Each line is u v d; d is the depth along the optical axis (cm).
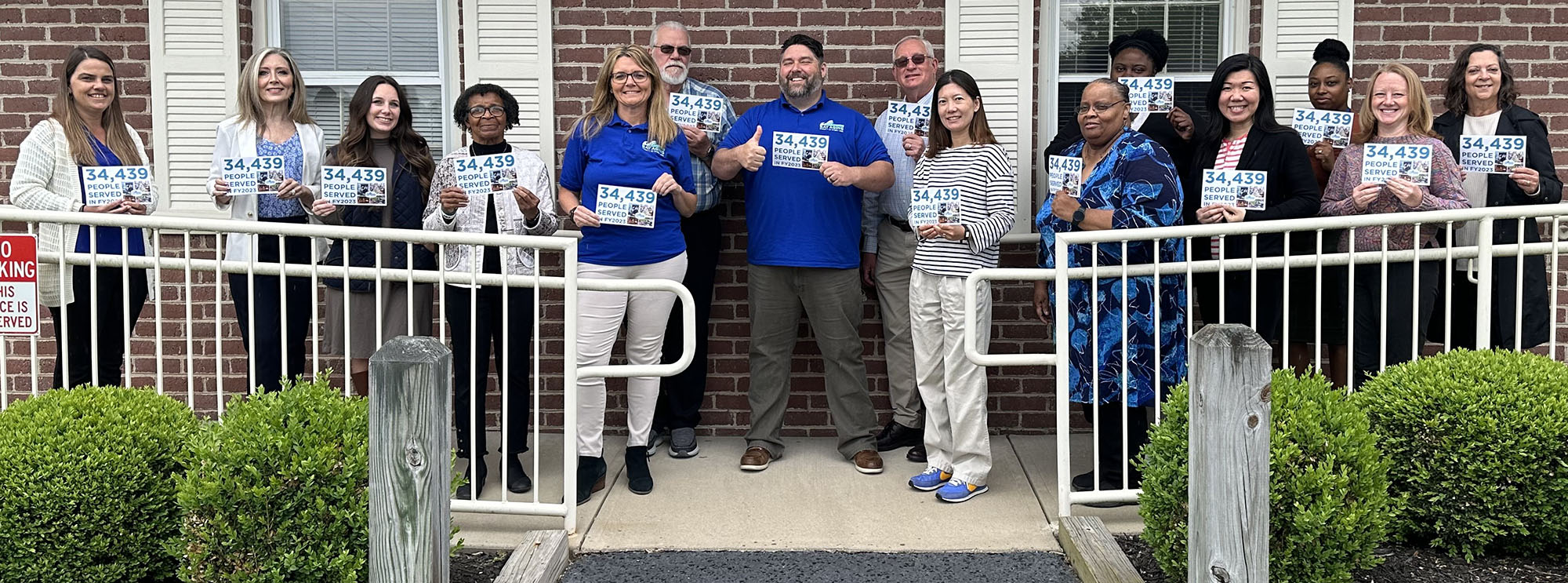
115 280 470
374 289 477
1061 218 435
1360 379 465
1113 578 356
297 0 562
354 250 471
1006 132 547
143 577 347
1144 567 377
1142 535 376
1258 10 549
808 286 505
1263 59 544
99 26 550
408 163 474
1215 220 435
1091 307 425
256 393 348
